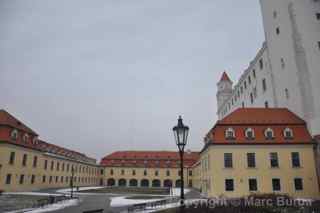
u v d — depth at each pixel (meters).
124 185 99.62
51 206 29.45
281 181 37.97
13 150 50.31
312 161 38.47
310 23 45.81
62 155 73.00
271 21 52.31
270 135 40.03
